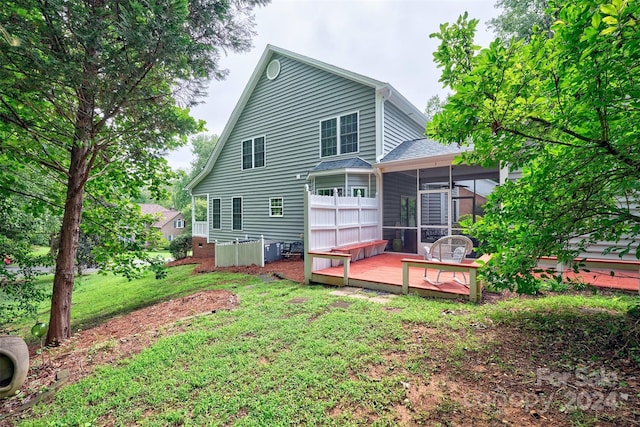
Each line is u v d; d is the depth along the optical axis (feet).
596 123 7.99
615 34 6.32
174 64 13.78
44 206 18.71
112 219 21.11
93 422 7.38
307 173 36.78
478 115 8.93
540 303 12.90
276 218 40.19
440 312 12.69
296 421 6.78
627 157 7.55
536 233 9.62
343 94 33.42
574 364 8.14
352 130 32.76
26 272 23.52
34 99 12.92
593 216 9.31
